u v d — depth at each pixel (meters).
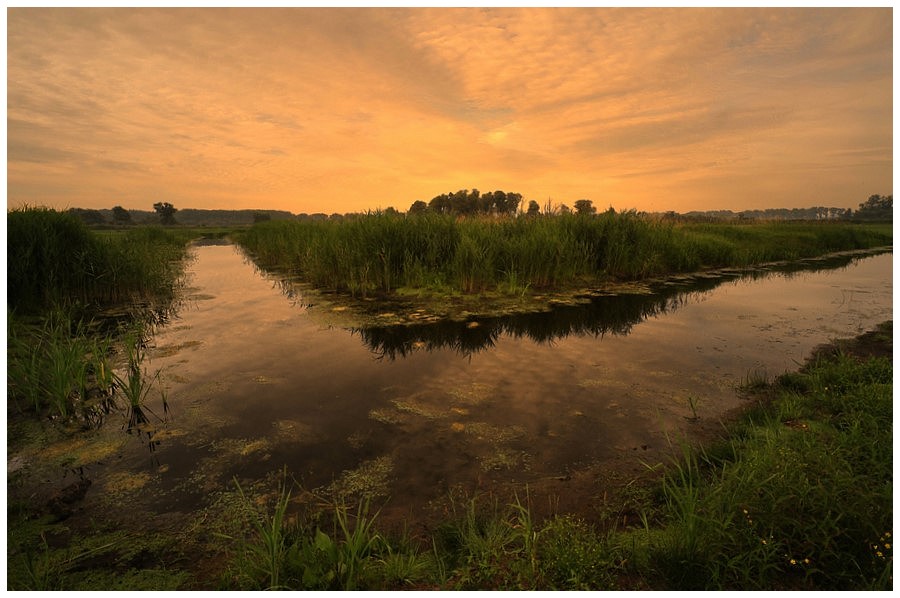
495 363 4.70
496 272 8.88
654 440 3.13
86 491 2.65
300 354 4.98
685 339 5.52
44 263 6.91
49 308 6.53
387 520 2.35
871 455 2.50
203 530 2.31
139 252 9.26
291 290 8.83
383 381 4.22
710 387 4.02
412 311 6.94
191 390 4.03
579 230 10.24
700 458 2.84
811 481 2.18
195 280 10.30
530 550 1.99
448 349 5.18
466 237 8.63
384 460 2.93
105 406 3.72
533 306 7.27
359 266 8.76
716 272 11.28
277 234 16.28
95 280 7.44
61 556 2.12
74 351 4.19
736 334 5.72
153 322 6.32
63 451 3.08
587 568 1.87
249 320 6.45
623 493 2.55
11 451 3.08
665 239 11.55
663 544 2.02
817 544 1.91
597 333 5.81
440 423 3.41
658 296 8.12
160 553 2.15
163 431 3.32
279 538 2.02
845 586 1.79
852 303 7.61
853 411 3.16
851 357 4.51
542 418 3.48
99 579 1.95
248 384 4.16
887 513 1.92
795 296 8.23
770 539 1.90
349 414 3.57
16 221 6.90
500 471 2.80
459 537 2.15
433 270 8.70
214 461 2.94
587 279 9.48
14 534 2.28
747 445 2.76
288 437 3.23
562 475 2.75
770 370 4.42
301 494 2.60
